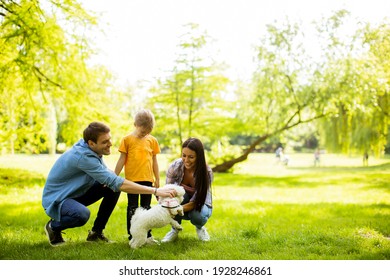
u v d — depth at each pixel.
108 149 4.85
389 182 18.38
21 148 16.69
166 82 21.77
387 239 6.02
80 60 13.98
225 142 25.70
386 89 21.06
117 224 6.87
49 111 17.06
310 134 59.16
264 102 24.50
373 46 20.77
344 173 24.97
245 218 8.48
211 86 22.05
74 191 4.77
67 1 12.23
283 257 4.70
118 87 16.12
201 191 5.17
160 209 4.71
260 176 22.89
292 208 10.12
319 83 22.41
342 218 8.43
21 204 9.24
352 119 25.44
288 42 22.69
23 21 10.95
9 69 13.15
